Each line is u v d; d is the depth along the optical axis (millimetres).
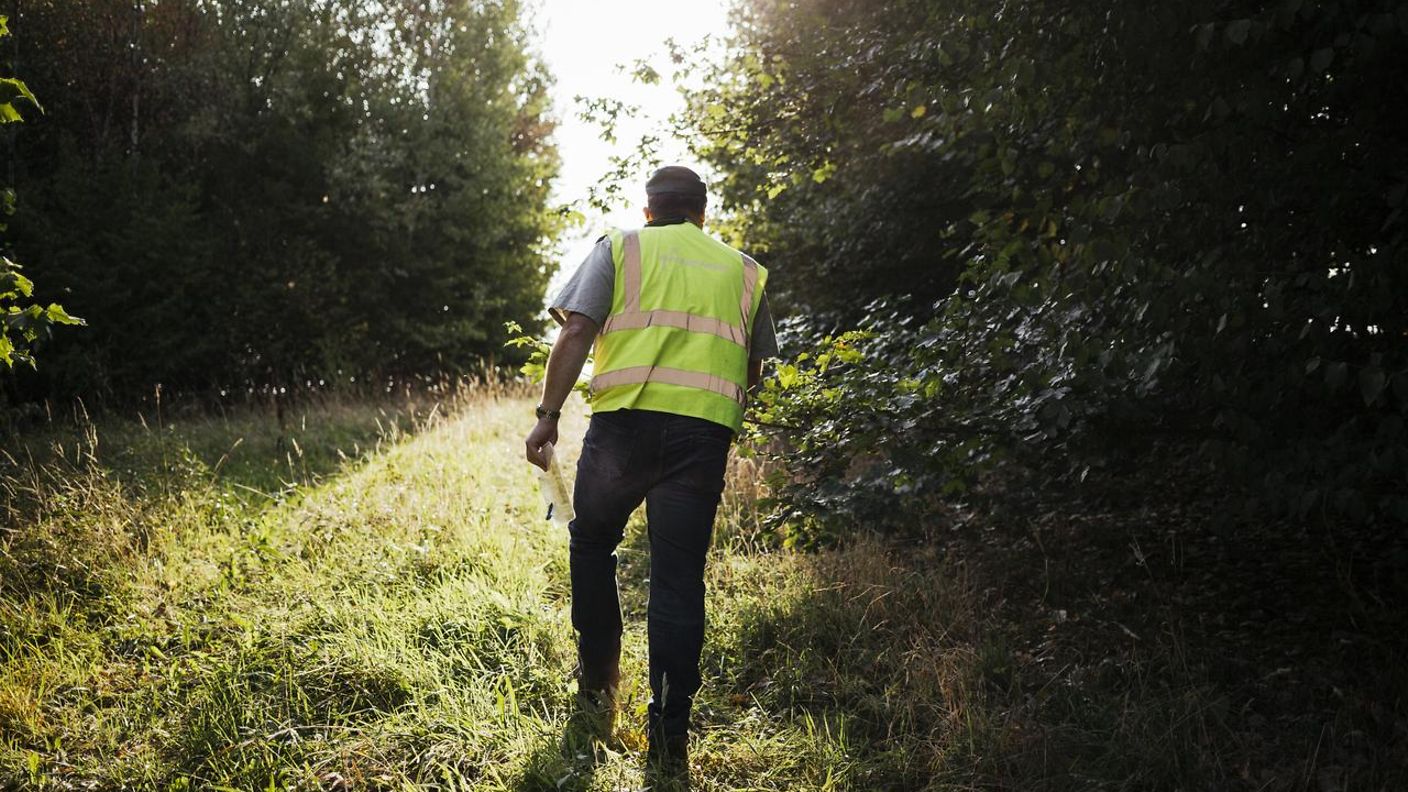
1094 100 3066
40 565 4238
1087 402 3016
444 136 18812
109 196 13547
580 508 2838
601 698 3004
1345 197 2656
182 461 6383
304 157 16469
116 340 13242
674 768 2668
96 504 4867
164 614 3859
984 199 3820
